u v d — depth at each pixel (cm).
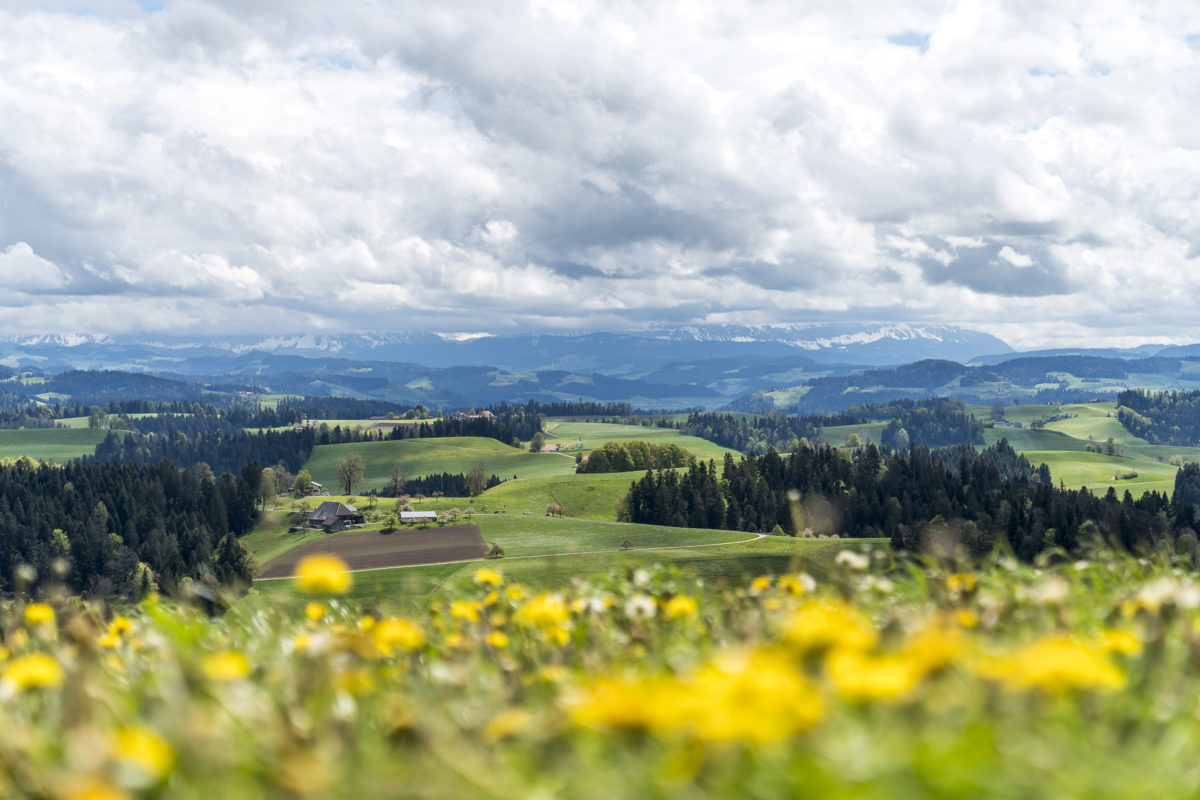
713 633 407
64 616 412
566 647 389
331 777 172
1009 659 223
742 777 148
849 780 142
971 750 151
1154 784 157
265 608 455
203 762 174
